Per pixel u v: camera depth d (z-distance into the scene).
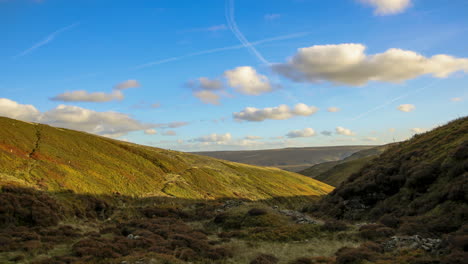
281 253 27.36
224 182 109.00
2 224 32.97
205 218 52.34
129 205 61.56
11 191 41.06
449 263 18.12
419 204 37.06
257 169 159.00
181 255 24.48
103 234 37.12
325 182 183.62
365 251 23.44
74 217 45.16
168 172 94.50
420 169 42.28
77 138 87.88
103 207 54.72
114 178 70.75
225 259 25.11
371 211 44.69
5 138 62.56
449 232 27.55
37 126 82.94
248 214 44.47
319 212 54.91
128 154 94.38
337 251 26.59
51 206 42.53
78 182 58.69
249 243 31.25
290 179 156.88
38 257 23.11
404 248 24.08
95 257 22.98
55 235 32.72
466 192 30.62
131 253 25.23
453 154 39.34
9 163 52.06
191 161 124.75
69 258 22.44
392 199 43.75
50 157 63.78
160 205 66.00
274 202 108.88
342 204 50.72
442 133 52.91
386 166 52.66
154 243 29.41
